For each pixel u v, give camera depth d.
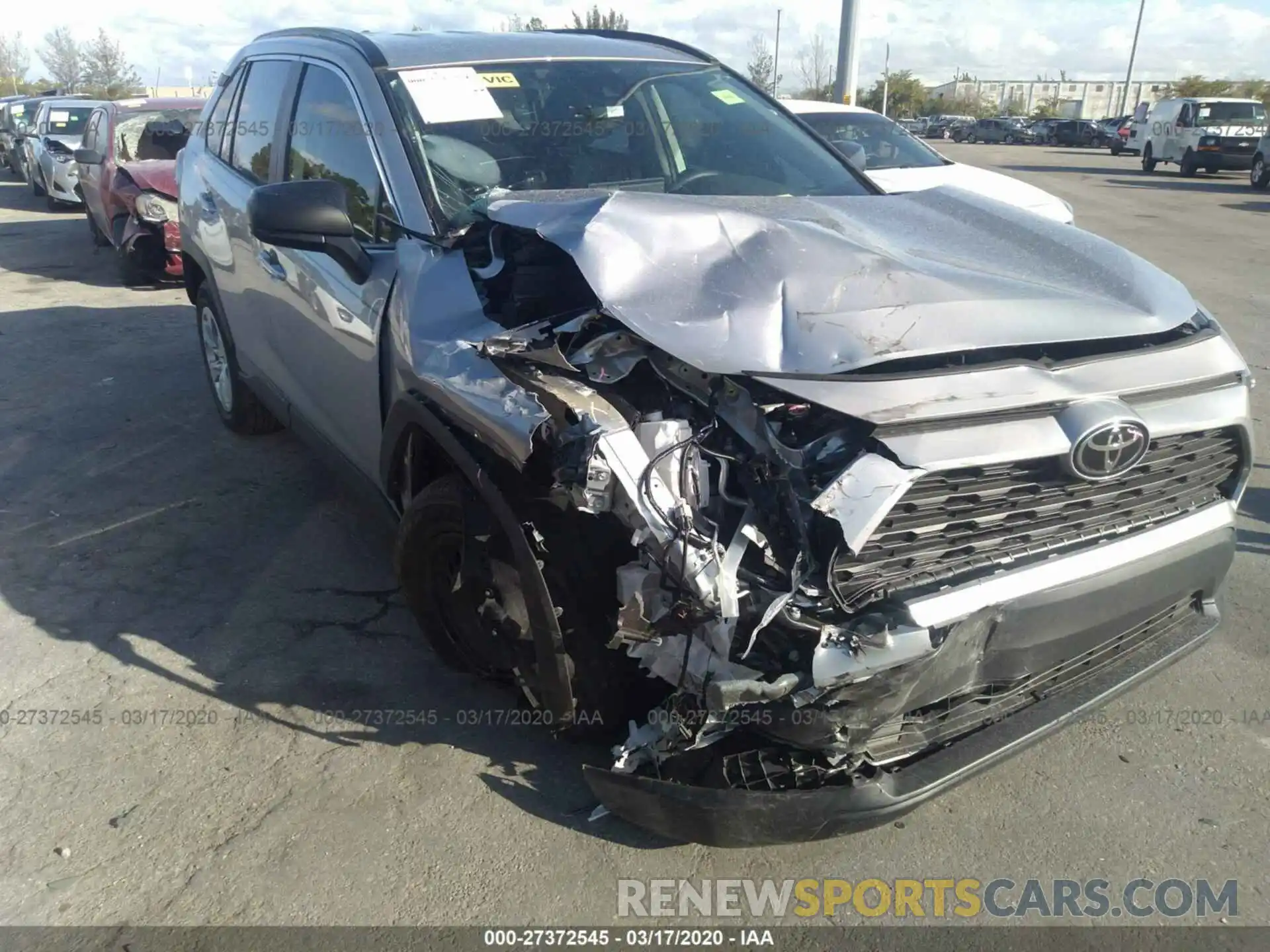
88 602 3.99
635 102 3.92
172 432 5.82
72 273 11.04
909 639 2.26
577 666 2.54
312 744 3.15
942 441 2.28
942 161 9.77
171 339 7.95
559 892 2.60
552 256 2.97
